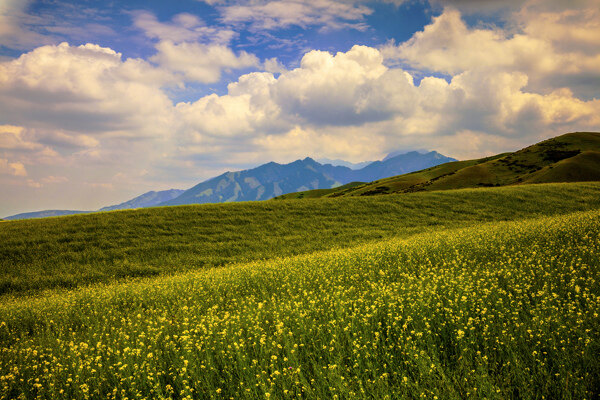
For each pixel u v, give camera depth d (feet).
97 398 18.20
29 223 126.21
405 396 13.78
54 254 98.32
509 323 18.47
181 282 52.85
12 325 37.55
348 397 14.08
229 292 41.32
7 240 107.24
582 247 33.88
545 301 20.15
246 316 27.68
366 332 19.63
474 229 77.56
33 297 69.05
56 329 33.96
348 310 24.90
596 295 21.33
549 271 28.25
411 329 20.16
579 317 17.61
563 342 15.47
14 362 24.38
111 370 20.11
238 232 119.24
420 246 53.31
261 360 18.61
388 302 23.49
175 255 97.86
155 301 42.55
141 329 28.50
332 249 90.79
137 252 100.27
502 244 43.47
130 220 127.65
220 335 23.53
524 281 26.05
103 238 110.32
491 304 21.89
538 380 13.79
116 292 51.31
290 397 15.31
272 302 32.50
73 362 21.43
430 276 32.09
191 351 20.63
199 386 17.01
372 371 16.05
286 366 18.04
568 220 58.44
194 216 134.62
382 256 49.34
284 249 101.04
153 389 17.17
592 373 13.60
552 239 42.16
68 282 80.07
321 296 30.66
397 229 117.70
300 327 22.29
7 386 19.51
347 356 18.17
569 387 12.92
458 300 22.54
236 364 18.88
